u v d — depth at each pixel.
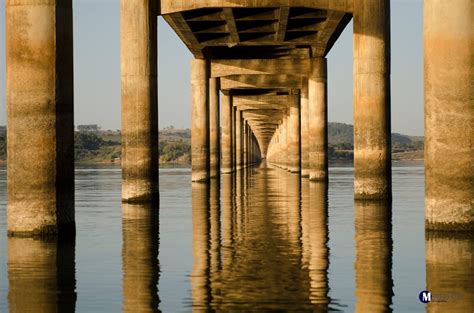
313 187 40.81
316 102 50.19
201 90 53.69
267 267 13.56
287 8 33.94
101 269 13.55
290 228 19.73
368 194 29.41
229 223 21.23
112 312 10.24
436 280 12.09
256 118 103.62
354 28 30.00
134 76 29.66
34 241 17.09
